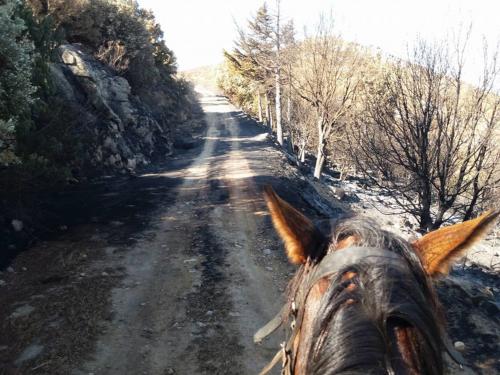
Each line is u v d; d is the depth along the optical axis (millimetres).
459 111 13602
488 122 12523
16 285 9938
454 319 8555
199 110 70062
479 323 8445
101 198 17609
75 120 16703
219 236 13773
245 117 64438
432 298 1522
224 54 46094
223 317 8953
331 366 1225
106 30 33906
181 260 11852
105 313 8914
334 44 31000
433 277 1771
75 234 13266
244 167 26859
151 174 24547
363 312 1307
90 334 8164
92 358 7480
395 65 15359
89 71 25000
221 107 76125
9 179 11984
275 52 41375
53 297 9414
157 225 14656
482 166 13836
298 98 37531
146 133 30891
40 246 12156
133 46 35031
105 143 23391
